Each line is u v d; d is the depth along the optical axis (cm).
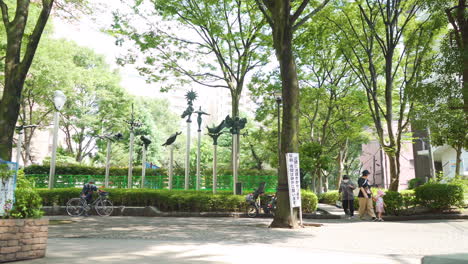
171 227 1012
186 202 1505
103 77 3158
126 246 625
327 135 2638
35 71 2478
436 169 3369
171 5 1825
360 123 2348
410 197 1358
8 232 478
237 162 1831
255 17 1950
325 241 745
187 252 562
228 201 1489
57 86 2697
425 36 1391
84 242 681
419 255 573
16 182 547
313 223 1120
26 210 530
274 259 512
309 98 2188
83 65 3359
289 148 1052
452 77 1138
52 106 2847
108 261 478
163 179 2373
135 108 3419
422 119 1176
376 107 1544
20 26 846
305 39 1711
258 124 3020
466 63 1093
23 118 2800
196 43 1988
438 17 1266
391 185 1458
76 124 3111
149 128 3644
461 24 1190
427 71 1267
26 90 2714
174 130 5119
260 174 2462
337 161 2973
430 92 1148
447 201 1284
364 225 1078
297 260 507
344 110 2378
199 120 1830
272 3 1094
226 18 1986
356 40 1628
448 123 1139
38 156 4291
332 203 2145
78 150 3450
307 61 2055
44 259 496
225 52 2142
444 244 701
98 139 3344
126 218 1348
